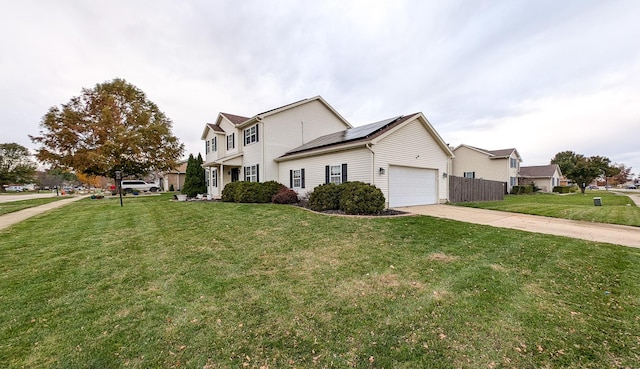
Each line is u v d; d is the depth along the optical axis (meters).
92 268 4.52
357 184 10.02
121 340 2.56
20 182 50.53
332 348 2.44
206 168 22.77
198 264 4.68
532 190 31.08
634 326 2.73
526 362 2.24
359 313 3.03
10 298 3.44
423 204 13.66
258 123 16.17
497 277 4.02
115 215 10.16
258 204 12.75
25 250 5.59
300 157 14.60
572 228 7.46
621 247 5.50
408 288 3.66
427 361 2.26
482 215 9.78
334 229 7.09
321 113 18.56
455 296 3.42
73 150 22.09
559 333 2.62
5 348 2.44
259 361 2.29
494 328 2.72
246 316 2.98
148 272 4.33
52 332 2.69
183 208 11.69
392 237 6.33
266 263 4.70
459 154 32.41
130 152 22.45
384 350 2.40
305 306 3.19
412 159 12.91
